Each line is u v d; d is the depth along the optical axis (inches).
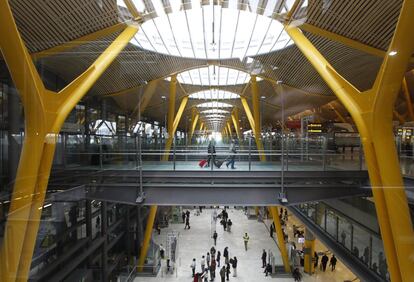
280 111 1530.5
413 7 327.0
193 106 1962.4
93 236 906.1
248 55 1080.8
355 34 653.3
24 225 384.2
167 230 1567.4
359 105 459.5
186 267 1122.0
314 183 609.3
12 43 347.6
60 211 635.5
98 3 541.6
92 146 770.8
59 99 463.5
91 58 655.8
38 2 476.1
